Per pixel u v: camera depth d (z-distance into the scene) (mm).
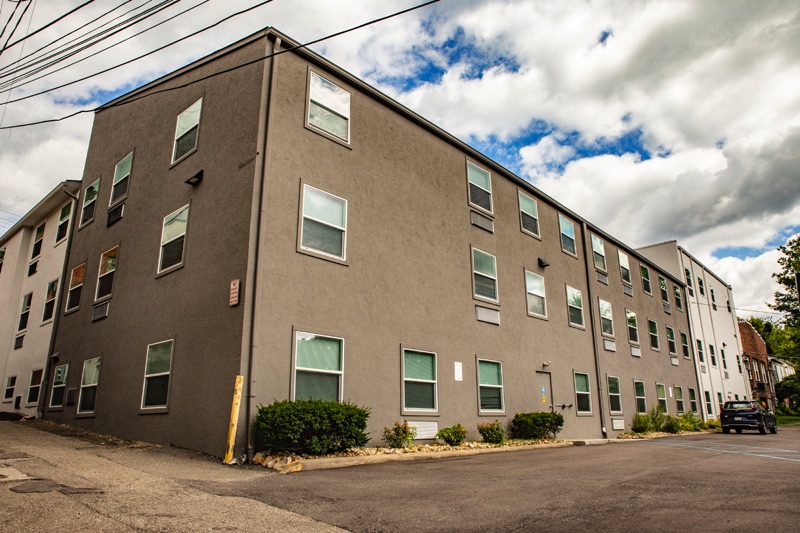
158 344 11766
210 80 12734
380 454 10156
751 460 10695
